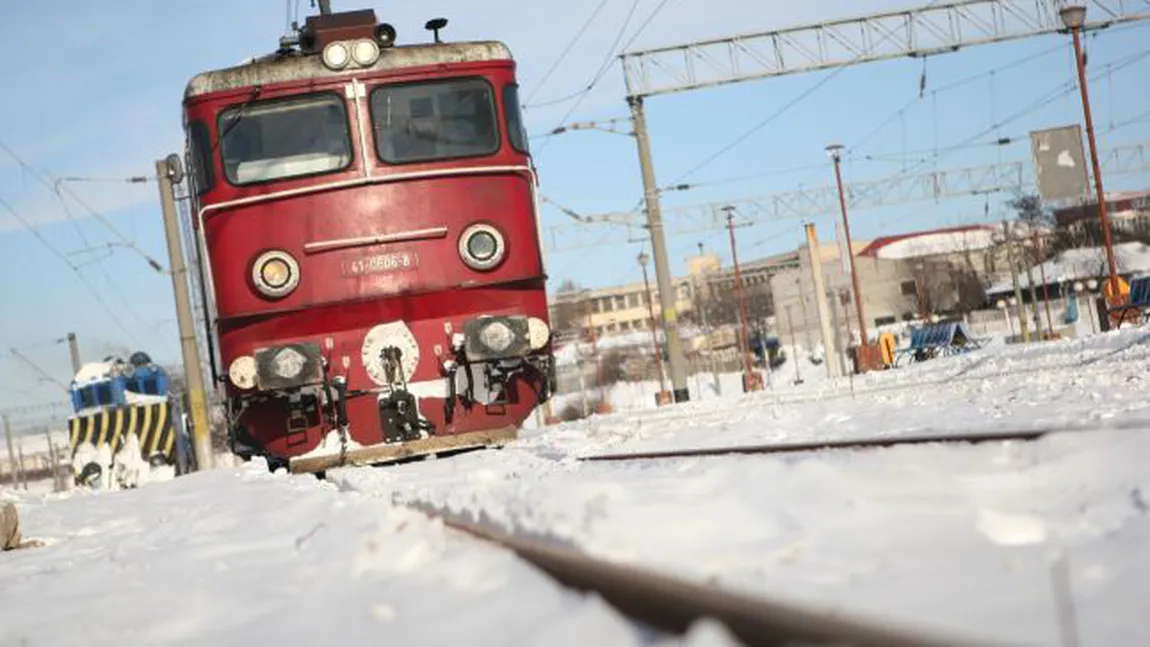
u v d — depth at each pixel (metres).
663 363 106.50
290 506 9.09
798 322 102.94
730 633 3.19
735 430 13.02
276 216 13.50
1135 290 31.78
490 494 6.80
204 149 13.59
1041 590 3.41
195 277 15.55
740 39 34.06
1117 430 6.48
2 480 104.38
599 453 11.95
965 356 28.39
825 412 13.66
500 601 4.18
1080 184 28.70
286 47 14.25
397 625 4.15
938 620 3.15
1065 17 28.66
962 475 5.86
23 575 8.15
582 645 3.38
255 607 5.12
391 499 8.61
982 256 102.25
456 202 13.71
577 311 133.88
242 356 13.48
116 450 33.19
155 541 8.84
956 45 33.94
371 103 13.70
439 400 13.54
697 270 147.25
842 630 2.86
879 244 111.31
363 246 13.51
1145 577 3.46
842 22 34.03
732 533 4.79
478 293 13.68
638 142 33.97
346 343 13.45
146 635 4.96
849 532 4.59
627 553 4.26
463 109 13.93
